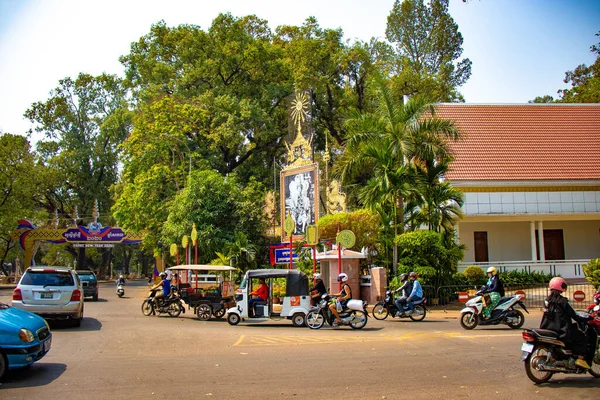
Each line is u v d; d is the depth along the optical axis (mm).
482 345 13047
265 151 49844
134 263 116312
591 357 9234
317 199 35875
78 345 13508
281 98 48219
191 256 36875
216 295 20688
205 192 36625
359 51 46875
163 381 9328
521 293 17453
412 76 46438
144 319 20109
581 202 33594
